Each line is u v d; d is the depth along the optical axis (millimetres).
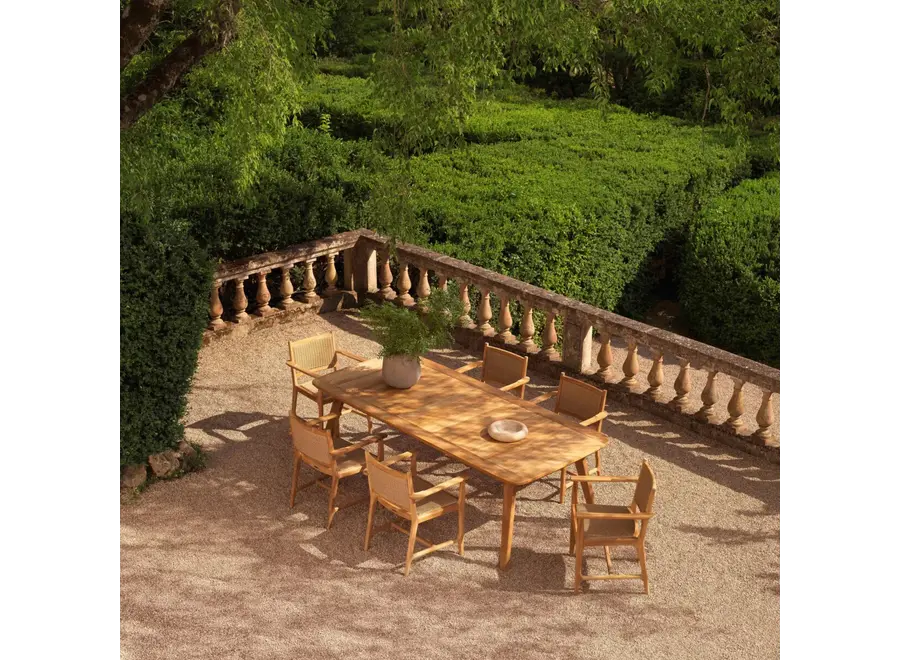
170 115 15438
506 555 7660
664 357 13484
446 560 7793
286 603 7145
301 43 10859
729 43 9602
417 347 8586
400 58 9398
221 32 9203
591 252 14492
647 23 9766
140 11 8430
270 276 13188
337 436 9477
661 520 8477
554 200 14367
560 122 20188
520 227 13180
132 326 8016
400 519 8352
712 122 23172
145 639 6613
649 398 10367
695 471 9328
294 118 11523
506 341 11539
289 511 8430
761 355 14719
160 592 7184
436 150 16984
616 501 8797
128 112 8977
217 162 12938
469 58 9297
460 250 12422
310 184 12766
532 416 8461
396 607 7156
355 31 26359
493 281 11406
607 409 10477
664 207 16812
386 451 9570
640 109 25078
